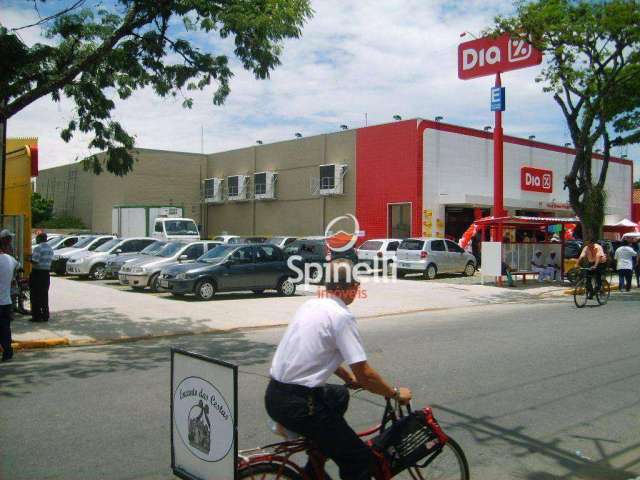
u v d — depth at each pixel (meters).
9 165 13.96
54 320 12.48
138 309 14.19
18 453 5.07
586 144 21.33
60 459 4.93
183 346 10.19
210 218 43.41
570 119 20.83
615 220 43.97
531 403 6.64
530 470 4.86
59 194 50.34
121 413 6.21
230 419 3.21
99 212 43.62
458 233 32.25
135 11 11.47
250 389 7.13
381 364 8.50
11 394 6.96
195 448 3.45
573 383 7.50
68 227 45.62
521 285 21.55
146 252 20.70
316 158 35.62
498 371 8.11
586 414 6.28
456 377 7.76
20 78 11.33
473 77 22.53
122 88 12.91
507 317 13.87
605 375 7.92
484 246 21.22
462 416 6.18
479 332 11.49
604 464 5.00
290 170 37.28
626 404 6.63
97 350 9.85
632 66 19.53
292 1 11.19
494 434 5.67
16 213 13.49
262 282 17.06
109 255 22.36
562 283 22.12
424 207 30.52
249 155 40.22
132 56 12.12
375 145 32.38
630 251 20.36
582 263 16.12
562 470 4.87
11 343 9.34
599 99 19.75
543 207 35.66
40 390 7.15
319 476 3.47
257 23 10.78
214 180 42.00
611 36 18.72
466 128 32.44
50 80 11.51
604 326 12.29
